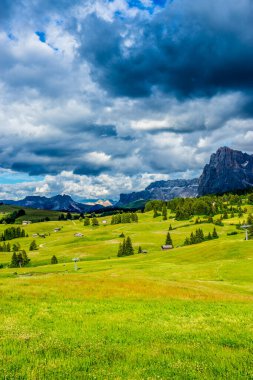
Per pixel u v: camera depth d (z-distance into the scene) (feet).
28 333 58.34
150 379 36.52
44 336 56.75
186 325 68.90
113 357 44.75
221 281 211.82
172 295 117.19
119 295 110.11
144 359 43.60
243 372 38.93
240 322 73.46
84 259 605.73
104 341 54.39
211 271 254.68
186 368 40.04
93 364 42.04
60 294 106.01
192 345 51.72
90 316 75.92
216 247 394.93
